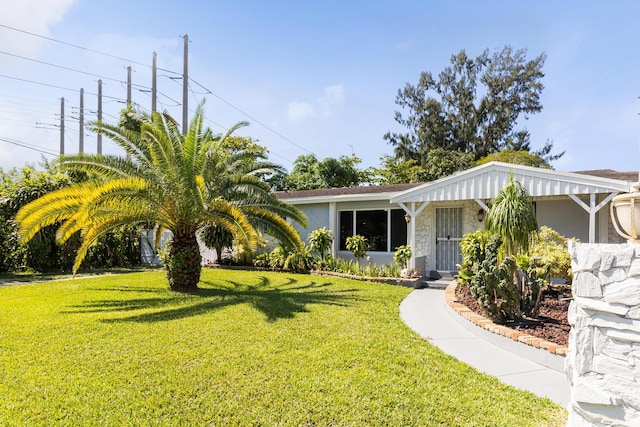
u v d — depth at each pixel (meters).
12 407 3.60
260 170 12.46
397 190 15.54
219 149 10.55
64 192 8.96
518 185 7.50
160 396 3.84
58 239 9.49
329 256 13.90
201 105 9.45
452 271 13.01
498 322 6.20
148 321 6.65
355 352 5.11
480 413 3.55
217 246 15.74
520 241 7.21
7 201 14.02
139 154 9.85
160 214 9.68
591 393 2.86
